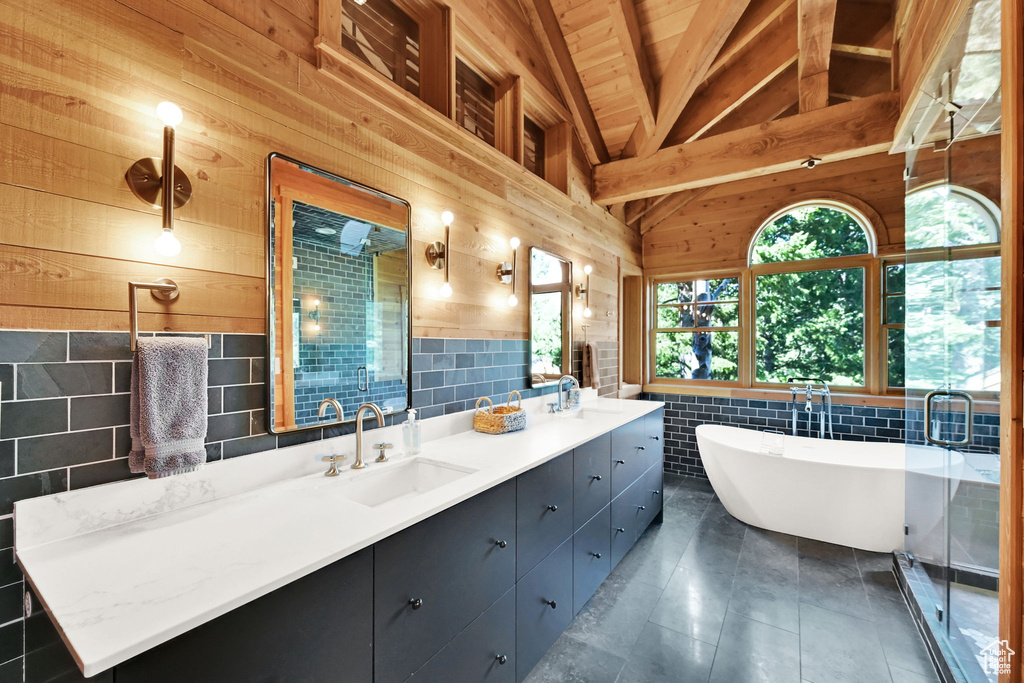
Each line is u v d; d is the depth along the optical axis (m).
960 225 1.56
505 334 2.47
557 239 3.00
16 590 0.88
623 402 3.33
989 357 1.33
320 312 1.48
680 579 2.31
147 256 1.08
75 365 0.97
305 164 1.44
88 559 0.86
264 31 1.34
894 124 2.43
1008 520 1.08
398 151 1.79
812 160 2.68
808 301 3.85
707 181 3.03
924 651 1.75
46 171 0.94
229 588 0.75
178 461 1.04
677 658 1.71
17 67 0.90
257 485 1.28
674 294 4.48
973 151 1.43
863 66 3.33
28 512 0.90
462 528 1.28
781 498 2.86
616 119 3.29
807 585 2.25
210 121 1.21
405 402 1.81
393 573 1.06
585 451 2.03
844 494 2.67
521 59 2.52
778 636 1.85
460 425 2.10
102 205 1.01
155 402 1.01
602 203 3.49
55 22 0.95
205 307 1.19
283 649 0.83
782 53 2.82
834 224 3.74
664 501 3.53
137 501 1.04
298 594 0.85
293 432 1.40
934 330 1.85
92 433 1.00
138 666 0.64
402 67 1.96
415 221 1.87
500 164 2.41
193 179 1.17
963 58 1.48
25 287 0.91
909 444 2.20
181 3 1.16
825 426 3.66
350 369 1.58
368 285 1.65
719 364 4.26
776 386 3.97
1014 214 1.07
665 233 4.43
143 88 1.08
